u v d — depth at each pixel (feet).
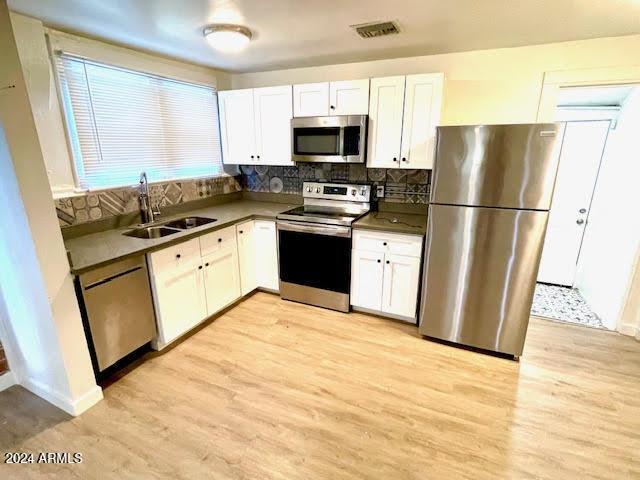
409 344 8.85
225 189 12.75
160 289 7.95
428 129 9.12
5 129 5.10
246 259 11.00
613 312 9.59
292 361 8.14
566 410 6.60
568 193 12.09
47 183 5.67
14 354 7.06
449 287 8.39
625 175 9.70
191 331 9.45
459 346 8.77
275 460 5.55
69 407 6.47
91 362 6.72
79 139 8.16
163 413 6.52
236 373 7.71
